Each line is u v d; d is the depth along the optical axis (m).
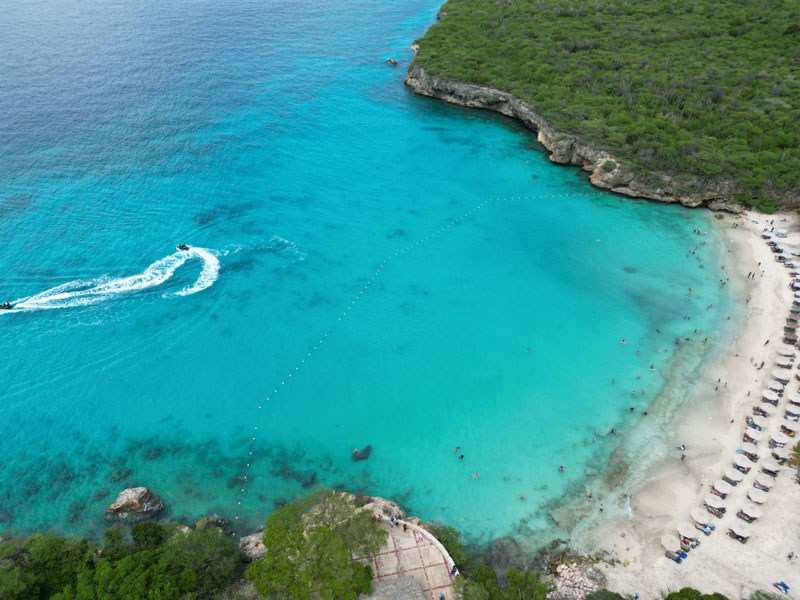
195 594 41.41
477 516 53.12
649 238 92.94
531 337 73.94
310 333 75.06
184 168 111.81
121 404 65.19
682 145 104.38
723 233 92.94
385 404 65.25
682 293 80.75
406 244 92.38
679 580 46.41
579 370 68.88
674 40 152.38
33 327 74.19
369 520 45.00
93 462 58.94
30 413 63.78
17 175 105.81
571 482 55.88
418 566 46.09
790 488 53.34
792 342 70.19
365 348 72.81
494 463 58.09
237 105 139.62
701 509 51.44
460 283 83.75
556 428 61.59
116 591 40.59
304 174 112.12
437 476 57.06
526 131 130.62
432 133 129.75
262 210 100.38
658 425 61.19
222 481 57.25
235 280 83.94
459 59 151.50
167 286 82.12
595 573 47.47
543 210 101.00
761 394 63.62
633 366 69.12
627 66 138.00
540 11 181.38
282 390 67.25
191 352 71.88
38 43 173.12
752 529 50.00
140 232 92.94
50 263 85.00
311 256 89.50
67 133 121.81
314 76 159.75
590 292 81.50
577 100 124.50
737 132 107.50
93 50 169.50
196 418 63.94
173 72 156.50
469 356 71.31
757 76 126.44
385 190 107.31
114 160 113.19
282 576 40.75
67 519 53.25
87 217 95.56
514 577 43.94
